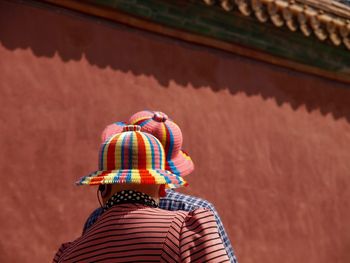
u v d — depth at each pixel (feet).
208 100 23.82
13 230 18.43
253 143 25.04
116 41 21.54
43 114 19.52
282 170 25.85
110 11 21.42
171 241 5.83
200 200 7.45
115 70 21.35
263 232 24.59
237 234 23.76
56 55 20.08
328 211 27.25
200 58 23.82
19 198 18.67
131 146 6.31
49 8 20.21
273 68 26.30
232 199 23.86
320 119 27.76
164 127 8.06
